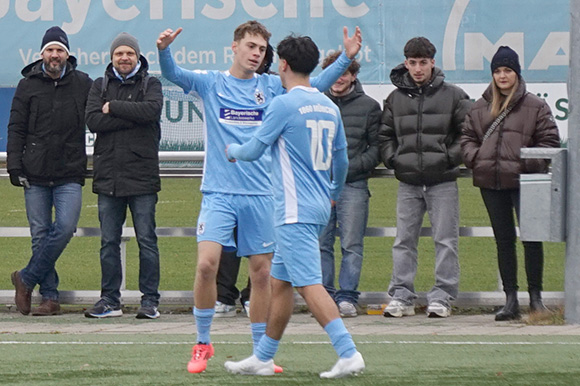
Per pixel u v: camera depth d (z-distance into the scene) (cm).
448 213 3058
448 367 2047
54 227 3141
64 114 3114
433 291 3105
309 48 1981
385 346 2369
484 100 2941
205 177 2178
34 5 3600
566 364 2073
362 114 3086
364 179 3114
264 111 2209
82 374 1997
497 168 2898
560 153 2741
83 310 3334
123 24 3581
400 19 3528
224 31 3559
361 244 3125
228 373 2006
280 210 1942
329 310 1917
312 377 1953
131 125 3012
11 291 3406
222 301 3130
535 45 3491
